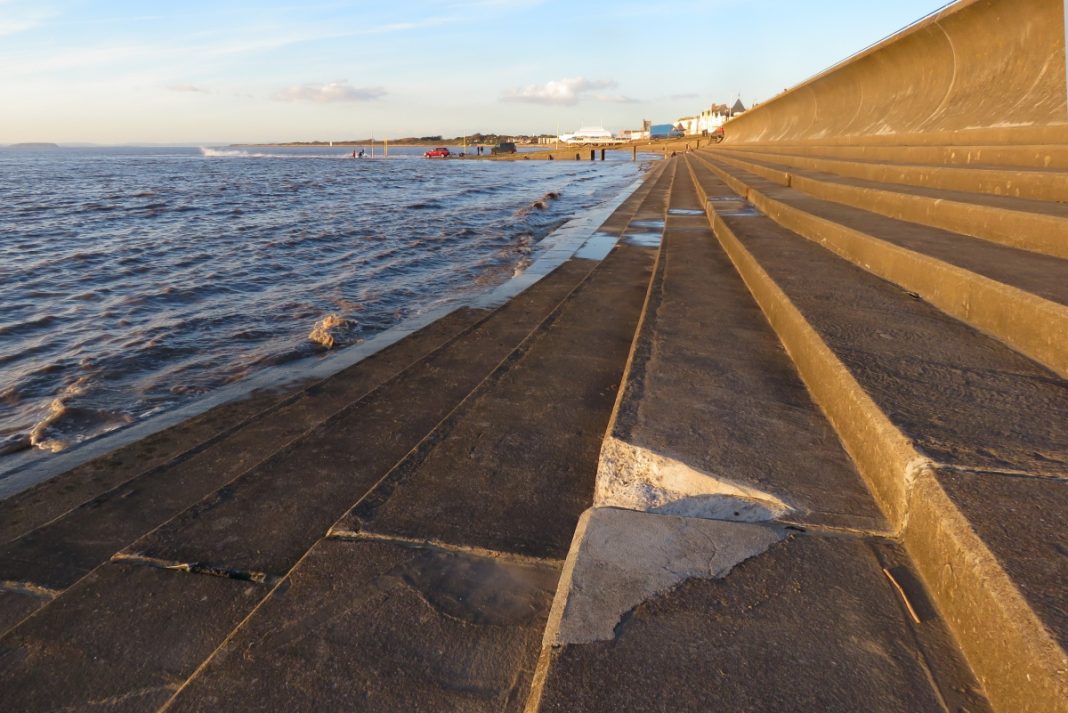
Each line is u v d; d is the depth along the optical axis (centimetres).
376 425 342
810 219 616
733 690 122
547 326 507
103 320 749
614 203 2014
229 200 2569
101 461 375
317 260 1163
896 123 1257
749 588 152
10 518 306
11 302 833
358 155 14625
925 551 156
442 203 2448
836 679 124
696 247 769
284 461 295
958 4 909
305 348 630
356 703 139
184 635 180
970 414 199
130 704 157
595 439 286
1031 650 108
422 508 222
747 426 241
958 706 118
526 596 175
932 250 388
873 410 202
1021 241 397
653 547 169
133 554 218
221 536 229
